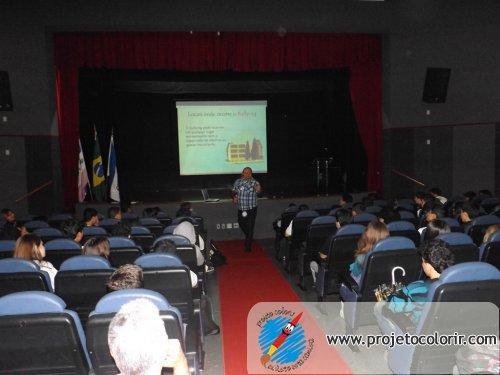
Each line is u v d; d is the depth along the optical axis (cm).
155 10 1059
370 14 1126
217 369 391
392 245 388
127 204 862
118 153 1377
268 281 663
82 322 378
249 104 1402
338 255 489
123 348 153
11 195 1087
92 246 428
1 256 525
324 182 1450
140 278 303
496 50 1086
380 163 1264
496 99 1091
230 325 491
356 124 1327
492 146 1102
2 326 253
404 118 1189
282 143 1462
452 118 1154
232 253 888
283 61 1195
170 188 1419
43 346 263
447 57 1142
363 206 714
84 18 1049
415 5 1138
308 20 1102
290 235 683
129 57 1143
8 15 1055
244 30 1121
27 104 1077
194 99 1384
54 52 1123
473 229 520
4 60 1062
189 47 1161
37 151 1088
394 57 1180
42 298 261
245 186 886
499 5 1078
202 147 1392
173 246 441
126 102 1370
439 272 311
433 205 650
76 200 1185
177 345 183
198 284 442
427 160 1184
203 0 1070
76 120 1166
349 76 1309
